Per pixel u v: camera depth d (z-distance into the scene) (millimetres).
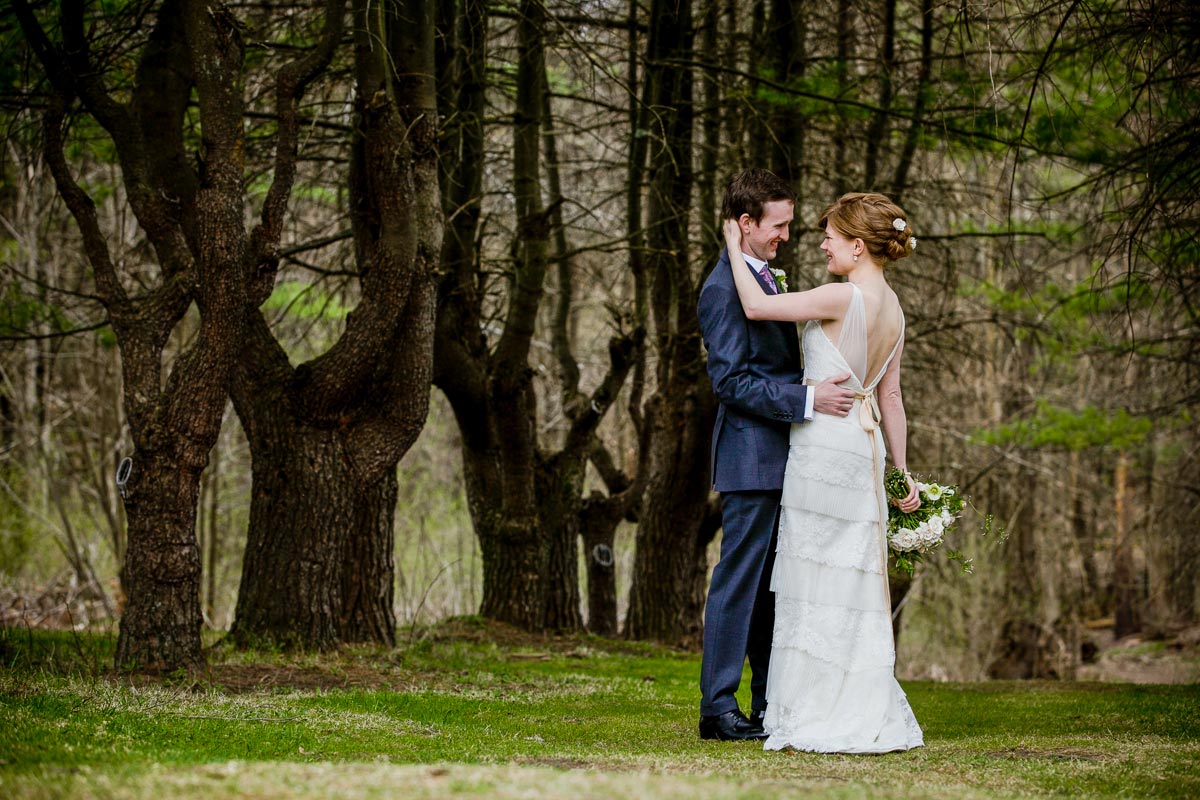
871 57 10625
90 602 14469
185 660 5617
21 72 8250
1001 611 17656
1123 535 22719
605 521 12094
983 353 16750
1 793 2430
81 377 17172
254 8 9305
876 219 4297
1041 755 3770
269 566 7020
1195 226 7832
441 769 2811
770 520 4285
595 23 9984
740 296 4285
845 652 4043
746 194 4391
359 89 6543
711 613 4309
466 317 9672
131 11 7746
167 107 7027
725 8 10539
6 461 16703
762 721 4438
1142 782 3176
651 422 11633
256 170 10016
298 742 3729
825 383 4188
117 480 5637
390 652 7402
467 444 10500
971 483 15570
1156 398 15406
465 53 8961
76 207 5793
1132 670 19453
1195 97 7648
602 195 13070
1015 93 9398
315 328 13977
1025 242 12555
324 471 7023
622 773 3018
